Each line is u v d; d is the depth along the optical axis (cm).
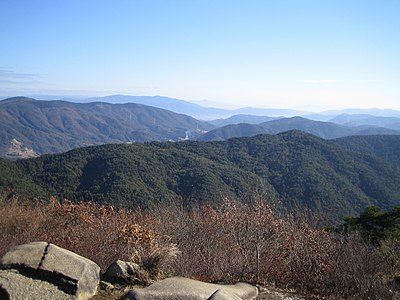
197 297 319
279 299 387
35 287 315
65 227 679
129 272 383
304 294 412
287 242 502
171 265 424
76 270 338
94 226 622
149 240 479
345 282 423
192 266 440
